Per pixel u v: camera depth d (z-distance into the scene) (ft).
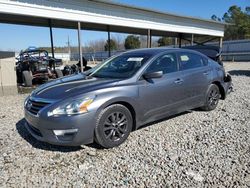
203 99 16.72
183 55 15.52
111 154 10.94
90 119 10.61
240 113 17.25
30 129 11.96
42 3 29.71
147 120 13.01
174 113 14.58
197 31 57.47
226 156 10.60
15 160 10.46
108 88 11.35
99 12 36.40
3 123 15.57
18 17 36.94
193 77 15.44
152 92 12.89
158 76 12.41
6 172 9.51
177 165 9.88
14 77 27.32
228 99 21.71
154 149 11.36
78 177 9.14
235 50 109.81
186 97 15.10
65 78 14.38
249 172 9.29
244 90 26.63
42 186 8.59
